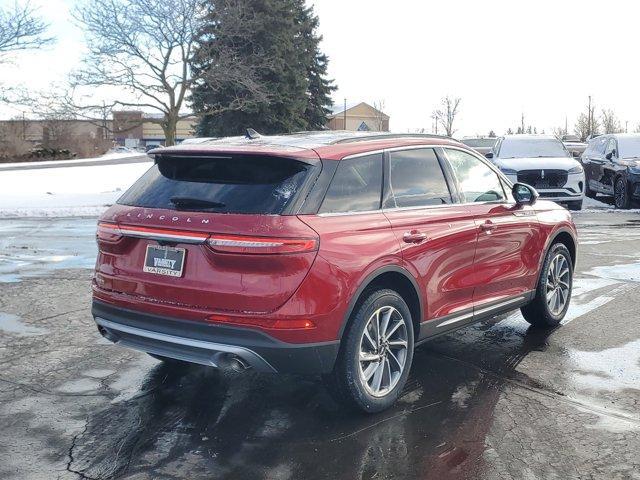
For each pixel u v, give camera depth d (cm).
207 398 470
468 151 563
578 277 865
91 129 6644
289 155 415
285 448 392
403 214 467
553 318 643
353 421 430
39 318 674
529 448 392
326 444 397
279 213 396
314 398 470
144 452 387
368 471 365
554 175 1633
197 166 446
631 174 1705
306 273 392
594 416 437
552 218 639
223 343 394
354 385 424
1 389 484
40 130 6059
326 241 403
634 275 875
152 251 423
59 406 454
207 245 398
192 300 404
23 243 1197
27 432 413
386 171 469
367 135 488
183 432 414
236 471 365
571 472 363
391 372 456
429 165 511
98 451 388
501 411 445
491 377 511
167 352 426
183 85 2459
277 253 385
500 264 561
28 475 360
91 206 1880
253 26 2783
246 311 390
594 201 2003
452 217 505
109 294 445
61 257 1039
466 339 614
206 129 3388
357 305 429
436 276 486
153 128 9688
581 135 6450
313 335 397
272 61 2944
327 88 4331
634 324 654
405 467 370
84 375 515
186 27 2350
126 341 448
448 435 409
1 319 670
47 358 554
